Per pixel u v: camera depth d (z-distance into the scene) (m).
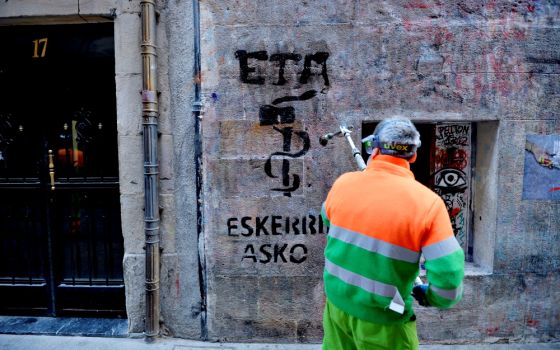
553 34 2.98
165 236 3.14
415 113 3.02
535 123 3.03
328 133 3.01
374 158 1.89
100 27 3.19
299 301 3.14
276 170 3.06
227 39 2.99
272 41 2.99
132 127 3.07
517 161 3.05
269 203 3.08
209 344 3.14
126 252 3.16
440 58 2.98
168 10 2.99
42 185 3.36
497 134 3.04
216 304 3.15
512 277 3.12
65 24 3.17
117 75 3.04
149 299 3.08
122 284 3.41
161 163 3.10
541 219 3.09
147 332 3.10
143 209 3.12
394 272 1.67
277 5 2.96
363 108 3.02
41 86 3.28
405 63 2.99
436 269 1.60
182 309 3.18
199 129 3.04
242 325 3.17
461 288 1.63
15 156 3.36
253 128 3.04
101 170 3.33
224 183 3.08
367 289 1.71
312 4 2.96
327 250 1.91
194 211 3.11
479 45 2.97
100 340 3.12
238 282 3.14
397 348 1.81
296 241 3.11
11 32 3.22
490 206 3.13
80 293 3.43
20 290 3.44
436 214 1.64
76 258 3.42
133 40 3.01
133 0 2.98
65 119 3.31
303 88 3.02
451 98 3.00
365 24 2.97
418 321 3.14
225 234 3.11
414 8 2.96
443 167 3.36
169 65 3.04
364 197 1.76
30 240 3.42
